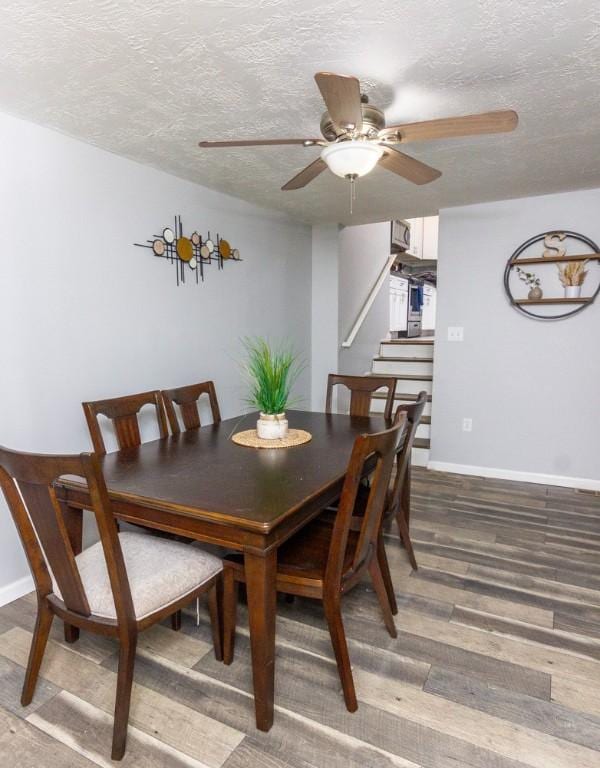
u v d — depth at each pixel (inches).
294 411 123.6
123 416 92.0
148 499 60.1
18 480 52.2
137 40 60.6
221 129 88.5
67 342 93.1
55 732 57.5
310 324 181.0
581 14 55.3
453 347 152.8
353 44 61.4
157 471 71.6
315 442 88.7
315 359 183.5
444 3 53.2
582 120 84.5
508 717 59.5
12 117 81.7
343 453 81.0
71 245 92.7
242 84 71.9
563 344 138.8
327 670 67.6
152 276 110.9
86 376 97.3
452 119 60.9
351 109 58.4
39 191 86.6
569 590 87.4
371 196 134.4
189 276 121.5
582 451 139.7
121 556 51.9
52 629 77.0
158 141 93.9
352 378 121.0
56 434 92.1
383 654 70.7
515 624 77.7
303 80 70.8
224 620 67.7
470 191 130.0
